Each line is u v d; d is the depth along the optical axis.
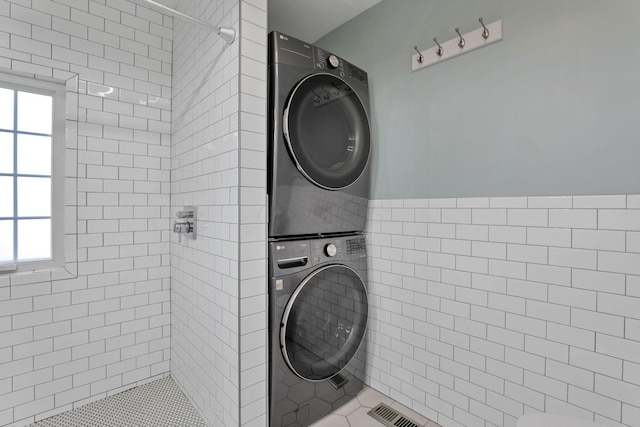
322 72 1.60
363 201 1.87
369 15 1.95
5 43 1.56
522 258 1.33
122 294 1.94
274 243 1.47
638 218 1.06
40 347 1.68
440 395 1.61
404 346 1.76
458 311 1.54
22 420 1.62
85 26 1.79
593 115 1.15
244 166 1.36
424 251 1.67
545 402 1.26
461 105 1.53
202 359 1.68
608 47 1.12
